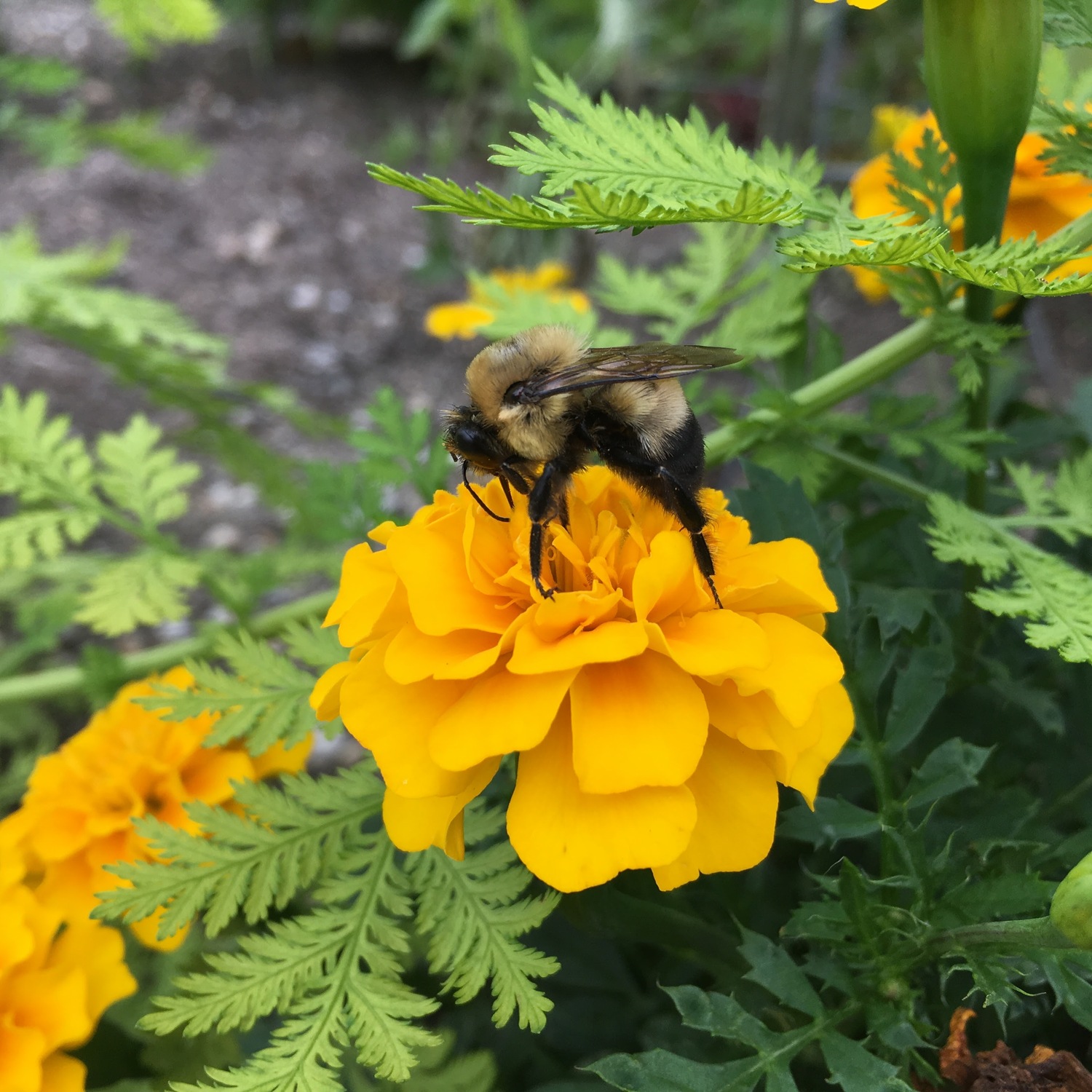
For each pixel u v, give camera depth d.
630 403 0.07
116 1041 0.08
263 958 0.06
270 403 0.15
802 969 0.06
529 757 0.05
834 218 0.06
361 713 0.06
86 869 0.08
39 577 0.16
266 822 0.07
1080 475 0.07
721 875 0.07
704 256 0.10
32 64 0.16
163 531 0.20
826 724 0.06
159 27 0.14
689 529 0.06
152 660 0.11
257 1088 0.06
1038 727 0.08
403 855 0.07
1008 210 0.08
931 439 0.08
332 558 0.13
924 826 0.06
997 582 0.08
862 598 0.08
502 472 0.07
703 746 0.05
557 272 0.17
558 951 0.09
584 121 0.06
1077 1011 0.05
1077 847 0.07
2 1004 0.07
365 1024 0.06
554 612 0.05
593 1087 0.07
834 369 0.09
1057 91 0.08
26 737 0.15
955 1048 0.06
